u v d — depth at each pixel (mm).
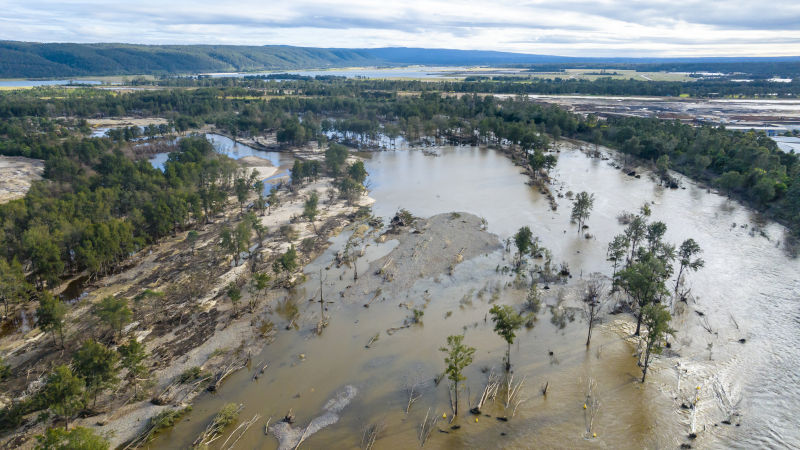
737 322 78438
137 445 55594
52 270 88438
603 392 63219
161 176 149125
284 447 55531
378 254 109000
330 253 110125
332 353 73188
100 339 75750
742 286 90375
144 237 108250
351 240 116875
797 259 102000
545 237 115812
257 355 73062
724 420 58406
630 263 96062
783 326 77125
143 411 61062
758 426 57438
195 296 89562
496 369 68500
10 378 67000
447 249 109188
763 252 105812
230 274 98375
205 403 63000
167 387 65250
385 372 68500
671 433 56562
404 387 65250
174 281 95562
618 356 70625
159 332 78875
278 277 97000
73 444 46094
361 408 61625
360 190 153000
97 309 75312
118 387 65125
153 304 86625
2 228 102875
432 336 77125
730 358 69438
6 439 56000
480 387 64938
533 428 57500
